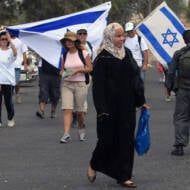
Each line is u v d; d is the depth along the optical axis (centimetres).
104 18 1983
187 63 1349
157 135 1642
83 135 1559
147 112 1087
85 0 5862
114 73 1052
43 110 2030
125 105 1052
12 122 1831
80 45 1539
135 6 8131
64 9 5691
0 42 1806
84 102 1542
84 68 1526
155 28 1814
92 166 1081
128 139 1055
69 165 1255
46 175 1164
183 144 1358
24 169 1218
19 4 5706
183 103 1359
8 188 1063
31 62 3472
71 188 1064
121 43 1059
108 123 1053
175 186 1081
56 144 1508
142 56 2041
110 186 1077
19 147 1467
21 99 2727
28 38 1939
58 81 2002
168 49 1814
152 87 3434
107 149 1066
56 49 1938
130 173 1070
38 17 5775
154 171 1201
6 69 1794
